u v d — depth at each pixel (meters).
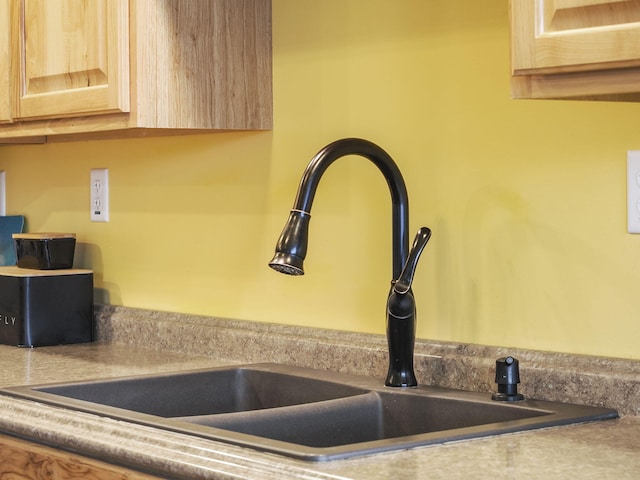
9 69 2.09
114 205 2.38
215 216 2.13
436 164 1.72
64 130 1.99
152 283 2.29
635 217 1.45
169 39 1.85
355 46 1.85
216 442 1.23
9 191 2.71
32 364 1.97
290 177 1.98
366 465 1.12
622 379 1.44
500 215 1.62
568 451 1.20
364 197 1.84
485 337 1.65
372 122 1.82
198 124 1.90
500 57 1.62
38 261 2.29
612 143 1.48
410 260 1.60
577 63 1.15
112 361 2.02
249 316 2.07
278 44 1.99
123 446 1.26
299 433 1.49
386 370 1.75
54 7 1.97
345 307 1.88
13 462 1.48
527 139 1.58
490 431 1.28
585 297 1.52
